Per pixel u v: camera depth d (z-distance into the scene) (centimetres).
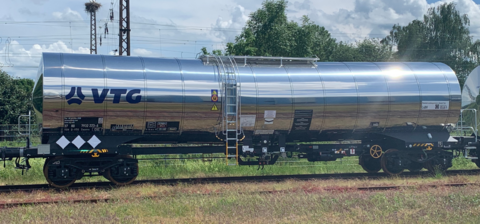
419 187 1261
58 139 1220
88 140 1239
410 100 1485
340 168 1873
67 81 1194
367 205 988
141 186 1283
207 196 1093
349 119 1448
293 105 1382
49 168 1238
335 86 1428
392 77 1495
